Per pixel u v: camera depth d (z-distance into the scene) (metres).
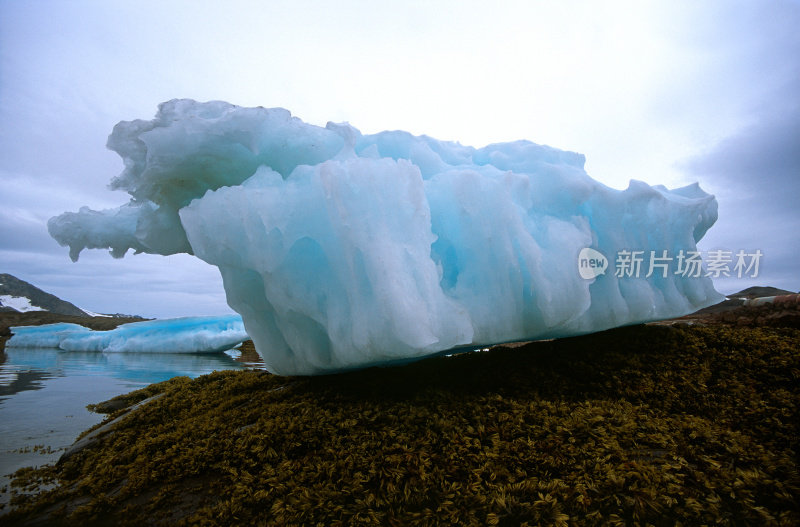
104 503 4.91
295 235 5.96
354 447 5.14
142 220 7.34
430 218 6.45
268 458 5.19
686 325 9.59
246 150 6.66
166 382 11.12
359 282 5.72
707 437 5.09
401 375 7.34
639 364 7.42
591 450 4.83
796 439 5.16
